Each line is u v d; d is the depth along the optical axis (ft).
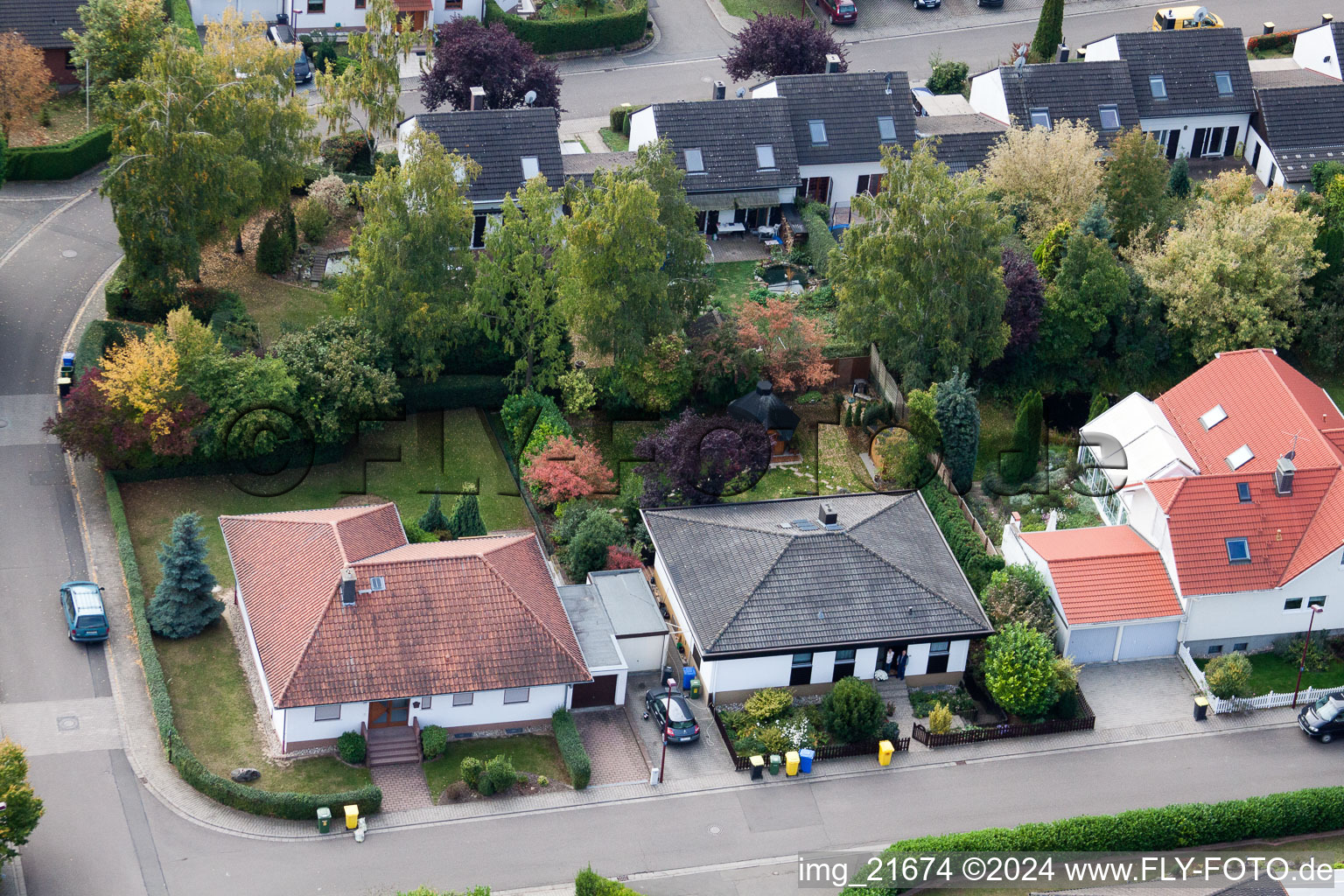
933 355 283.59
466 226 274.36
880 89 351.05
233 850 197.47
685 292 282.77
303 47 374.22
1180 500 243.40
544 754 218.38
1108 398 292.61
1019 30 424.87
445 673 214.07
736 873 201.98
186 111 271.28
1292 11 432.66
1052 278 306.35
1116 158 326.85
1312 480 246.68
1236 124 378.53
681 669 235.61
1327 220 332.19
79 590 227.20
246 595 227.40
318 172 327.47
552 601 230.48
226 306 284.82
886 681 234.38
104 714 214.90
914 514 253.85
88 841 196.13
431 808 207.21
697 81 394.11
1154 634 242.17
